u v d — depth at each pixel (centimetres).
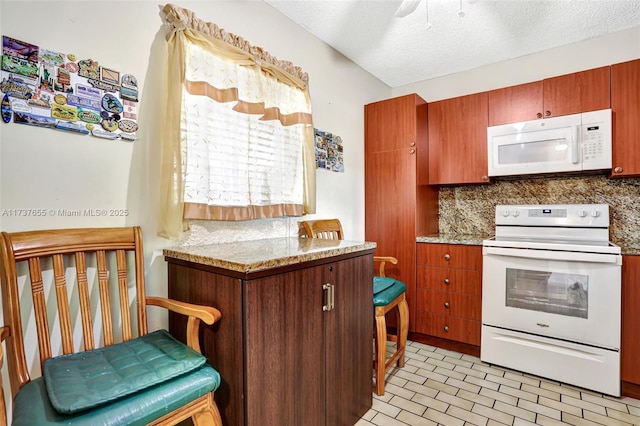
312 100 237
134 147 137
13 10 106
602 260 185
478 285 236
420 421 162
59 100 115
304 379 130
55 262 108
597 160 212
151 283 143
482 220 293
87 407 76
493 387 195
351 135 279
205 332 124
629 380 184
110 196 129
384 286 208
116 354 105
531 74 270
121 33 132
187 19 145
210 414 101
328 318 143
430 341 261
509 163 244
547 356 203
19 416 77
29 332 110
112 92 129
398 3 201
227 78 161
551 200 261
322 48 247
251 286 109
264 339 113
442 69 298
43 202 112
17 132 107
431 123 289
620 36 236
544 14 213
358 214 288
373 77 312
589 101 218
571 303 195
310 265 133
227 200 163
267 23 200
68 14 118
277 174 192
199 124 150
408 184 271
